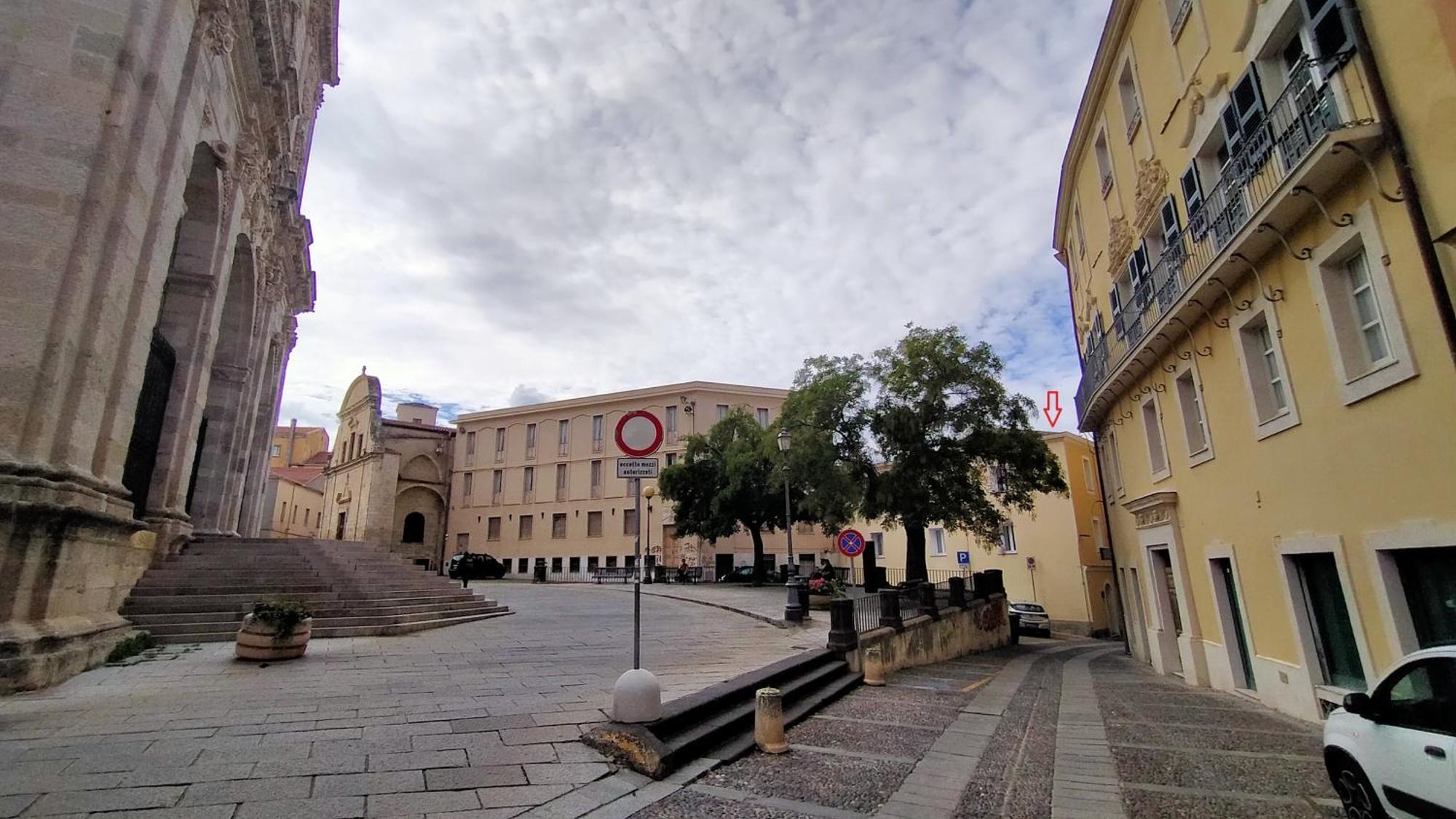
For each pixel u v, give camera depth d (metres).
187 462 13.27
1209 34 10.80
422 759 5.28
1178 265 11.93
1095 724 9.18
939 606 19.30
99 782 4.48
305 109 22.16
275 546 15.11
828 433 23.69
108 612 9.11
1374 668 7.74
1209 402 11.71
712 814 4.89
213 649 9.98
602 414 53.94
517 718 6.54
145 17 9.01
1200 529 12.53
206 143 11.58
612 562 50.16
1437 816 4.03
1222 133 10.84
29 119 8.02
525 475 55.50
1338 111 7.64
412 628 12.99
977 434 22.53
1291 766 6.82
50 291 7.80
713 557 47.44
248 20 12.18
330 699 7.08
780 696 6.93
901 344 23.98
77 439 7.92
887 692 11.18
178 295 13.11
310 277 24.00
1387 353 7.38
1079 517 32.28
